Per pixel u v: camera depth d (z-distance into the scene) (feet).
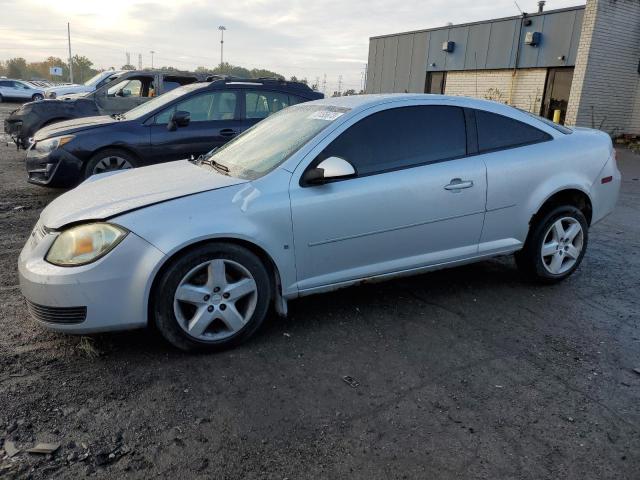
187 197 10.78
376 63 82.53
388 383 9.97
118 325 10.17
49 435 8.27
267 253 11.02
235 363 10.59
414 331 12.13
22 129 32.78
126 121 24.00
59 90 51.93
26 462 7.68
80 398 9.26
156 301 10.31
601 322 12.80
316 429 8.59
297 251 11.39
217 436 8.38
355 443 8.27
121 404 9.12
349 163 11.48
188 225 10.27
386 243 12.34
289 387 9.78
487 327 12.41
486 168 13.24
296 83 27.27
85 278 9.79
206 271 10.64
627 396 9.68
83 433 8.36
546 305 13.74
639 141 53.31
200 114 24.95
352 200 11.68
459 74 68.85
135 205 10.48
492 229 13.65
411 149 12.63
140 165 23.91
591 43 50.34
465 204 13.01
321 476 7.56
